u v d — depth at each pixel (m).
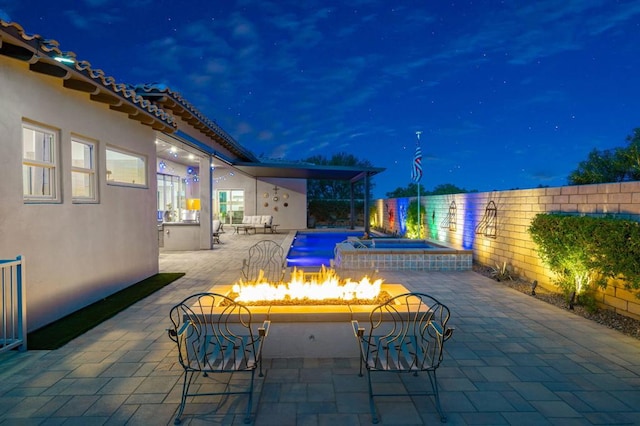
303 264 10.08
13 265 3.86
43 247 4.73
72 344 4.15
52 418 2.74
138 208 7.38
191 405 2.92
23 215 4.41
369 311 3.86
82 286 5.53
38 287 4.64
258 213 20.55
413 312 3.82
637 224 4.38
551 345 4.11
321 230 19.47
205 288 6.88
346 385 3.24
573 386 3.22
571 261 5.43
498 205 8.45
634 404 2.94
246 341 3.46
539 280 6.89
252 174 18.80
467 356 3.83
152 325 4.80
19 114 4.35
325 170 16.22
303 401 2.98
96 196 6.02
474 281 7.39
